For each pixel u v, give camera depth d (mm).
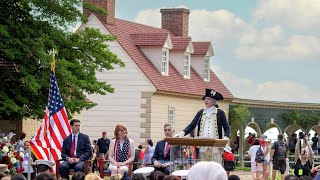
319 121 80938
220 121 22047
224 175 11875
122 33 59312
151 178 17938
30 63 39500
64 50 41531
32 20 40688
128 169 26031
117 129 26188
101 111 57562
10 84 40031
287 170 46750
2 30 38438
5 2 40625
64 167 25875
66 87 40469
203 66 67062
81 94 41000
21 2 40531
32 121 45688
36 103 40188
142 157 38594
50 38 41000
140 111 57062
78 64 41188
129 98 57344
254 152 42344
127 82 57406
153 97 57250
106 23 57906
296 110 80688
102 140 43469
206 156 20703
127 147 26172
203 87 65938
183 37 63969
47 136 26750
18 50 39062
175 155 21109
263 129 79000
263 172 42500
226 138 21172
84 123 57688
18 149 31141
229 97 70062
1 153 28016
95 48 42250
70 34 41875
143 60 59000
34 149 26406
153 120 57312
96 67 42656
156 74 58812
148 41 59812
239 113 71938
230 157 32031
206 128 22078
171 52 63562
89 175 15992
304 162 33500
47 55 38375
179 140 20953
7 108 38812
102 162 26391
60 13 41469
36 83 38250
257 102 77125
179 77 62594
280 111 80125
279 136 41906
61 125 26969
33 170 31141
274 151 41719
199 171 11875
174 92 59656
